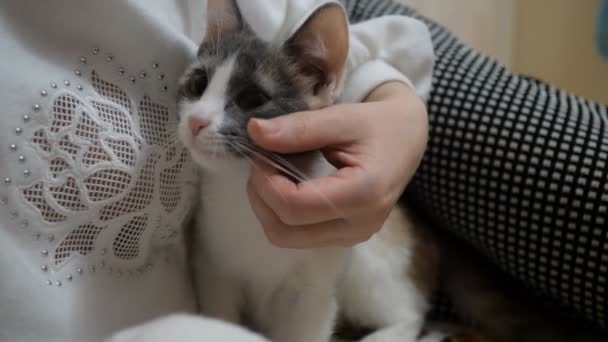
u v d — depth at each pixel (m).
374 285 0.99
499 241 0.85
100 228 0.60
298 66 0.75
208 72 0.73
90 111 0.57
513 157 0.83
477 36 1.87
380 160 0.60
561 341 0.90
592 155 0.79
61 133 0.55
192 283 0.81
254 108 0.71
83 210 0.58
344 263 0.87
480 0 1.83
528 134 0.83
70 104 0.56
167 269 0.70
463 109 0.88
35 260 0.56
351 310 1.01
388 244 1.02
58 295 0.56
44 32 0.57
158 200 0.65
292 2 0.79
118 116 0.60
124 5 0.61
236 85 0.71
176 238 0.72
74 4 0.59
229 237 0.77
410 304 1.02
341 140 0.60
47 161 0.55
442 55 0.96
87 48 0.60
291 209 0.54
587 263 0.77
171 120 0.69
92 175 0.57
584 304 0.80
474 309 1.03
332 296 0.85
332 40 0.70
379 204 0.60
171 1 0.73
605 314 0.79
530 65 1.96
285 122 0.57
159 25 0.66
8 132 0.53
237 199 0.74
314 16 0.70
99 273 0.61
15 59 0.55
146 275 0.66
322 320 0.83
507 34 1.93
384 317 1.00
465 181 0.87
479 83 0.91
